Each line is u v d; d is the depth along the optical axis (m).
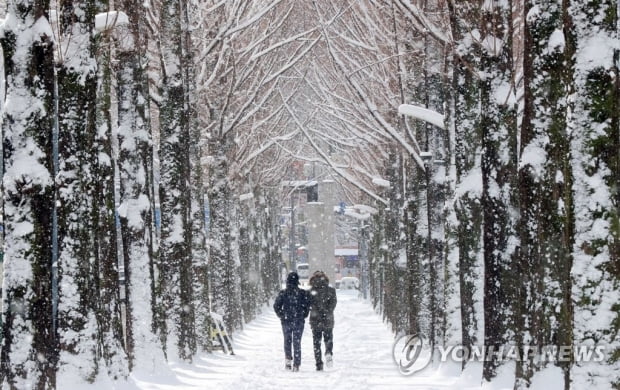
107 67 33.84
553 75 24.20
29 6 24.89
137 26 40.00
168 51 47.72
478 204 35.19
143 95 41.16
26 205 24.70
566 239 23.58
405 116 52.56
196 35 58.72
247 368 46.12
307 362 51.25
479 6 32.50
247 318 98.19
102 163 33.75
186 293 47.84
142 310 40.50
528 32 24.53
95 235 29.17
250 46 64.94
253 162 88.69
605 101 22.28
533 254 24.72
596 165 22.27
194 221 56.69
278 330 92.12
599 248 22.05
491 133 31.03
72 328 28.27
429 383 37.16
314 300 45.94
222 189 69.56
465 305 35.16
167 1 47.72
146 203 41.12
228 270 71.06
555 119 24.22
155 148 78.31
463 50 33.41
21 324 24.67
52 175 25.08
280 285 152.75
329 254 146.12
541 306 24.05
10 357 24.67
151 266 41.31
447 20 41.47
